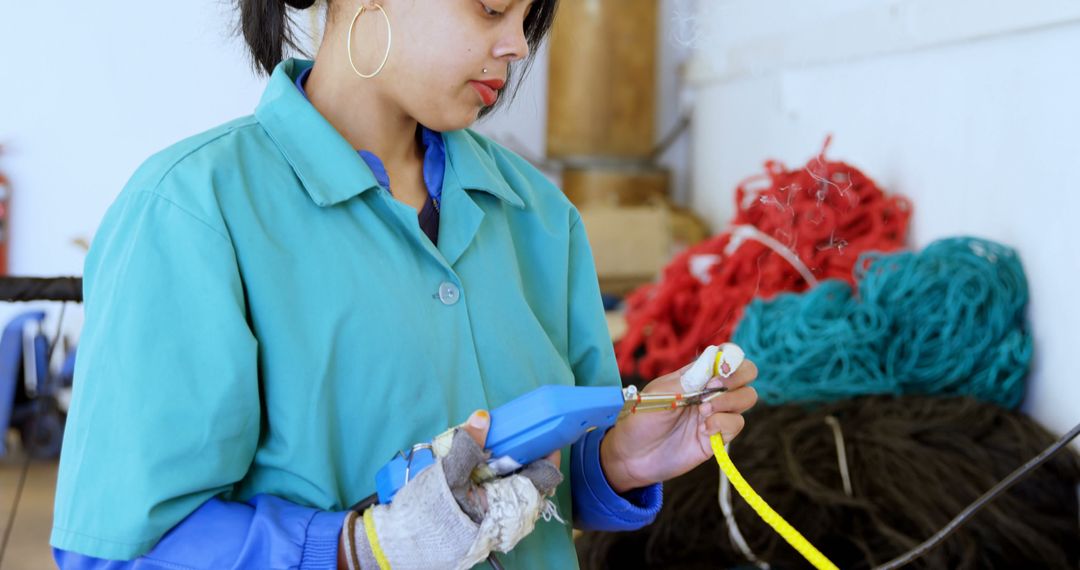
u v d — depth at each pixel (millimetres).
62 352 3885
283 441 955
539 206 1173
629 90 4367
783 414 2021
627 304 3090
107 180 3988
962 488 1794
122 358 900
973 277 2139
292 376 942
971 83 2354
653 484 1154
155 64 3811
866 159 2875
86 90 3891
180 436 890
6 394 3398
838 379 2145
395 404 971
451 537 863
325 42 1059
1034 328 2139
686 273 2797
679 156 4754
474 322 1042
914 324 2166
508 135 4562
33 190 3977
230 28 1166
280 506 934
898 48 2615
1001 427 1971
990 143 2285
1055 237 2061
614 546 1886
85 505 902
